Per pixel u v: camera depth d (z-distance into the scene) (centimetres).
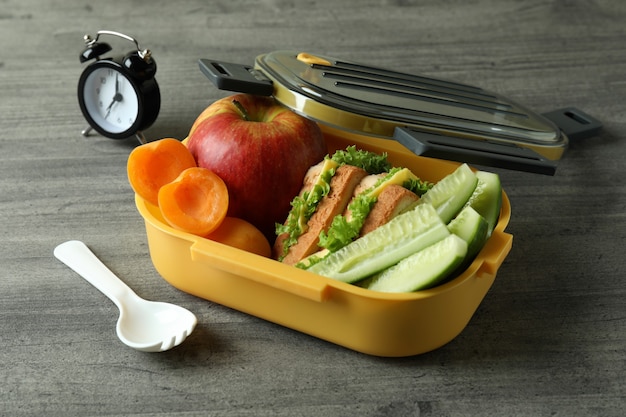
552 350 94
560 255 112
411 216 88
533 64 166
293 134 103
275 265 87
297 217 99
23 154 133
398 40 174
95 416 84
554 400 87
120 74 130
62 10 185
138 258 109
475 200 94
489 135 102
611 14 188
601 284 106
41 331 96
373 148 115
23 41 171
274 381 89
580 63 167
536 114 115
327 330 91
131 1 189
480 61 167
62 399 86
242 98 109
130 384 88
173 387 88
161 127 140
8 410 85
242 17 182
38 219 118
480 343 95
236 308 97
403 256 86
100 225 117
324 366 91
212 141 102
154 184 100
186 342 94
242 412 85
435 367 91
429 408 85
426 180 114
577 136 139
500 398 87
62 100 150
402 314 84
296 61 109
